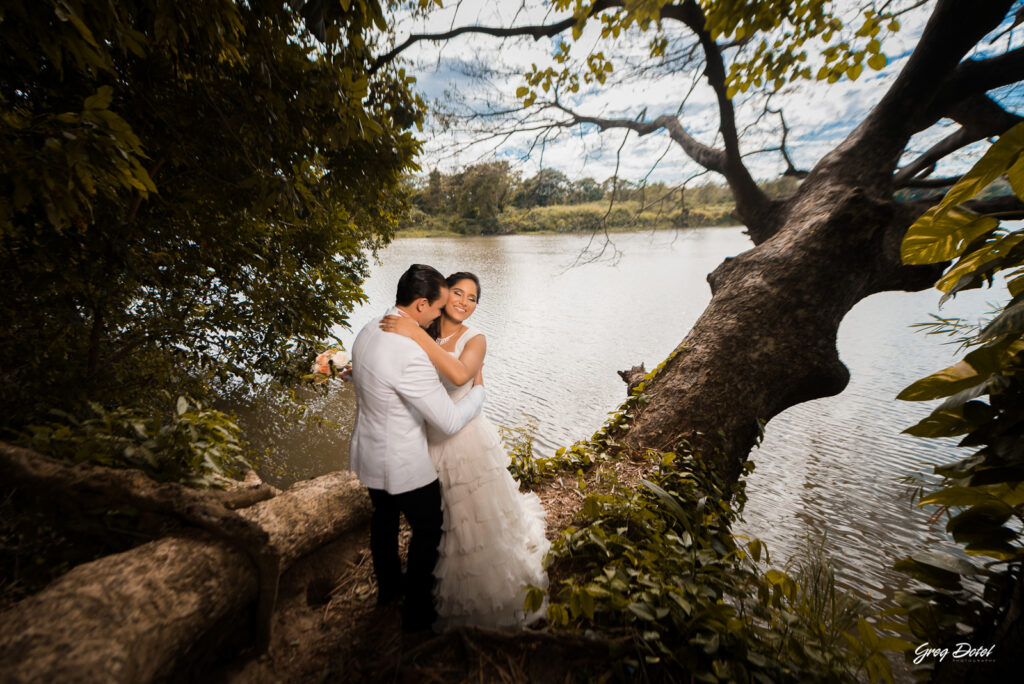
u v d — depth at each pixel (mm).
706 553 2084
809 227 4508
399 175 4230
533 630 1849
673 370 3969
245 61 2977
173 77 2912
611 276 50438
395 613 2037
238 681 1633
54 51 1722
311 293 5387
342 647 1838
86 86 2449
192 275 4199
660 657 1669
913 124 4785
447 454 1902
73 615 1187
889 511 13672
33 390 2783
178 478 1964
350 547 2430
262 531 1650
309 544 2033
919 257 1579
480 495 1880
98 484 1733
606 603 1886
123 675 1106
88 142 1716
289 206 3145
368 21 3062
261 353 5191
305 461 12523
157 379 4629
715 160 6203
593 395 19172
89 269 2822
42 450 1960
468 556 1868
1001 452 1227
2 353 2865
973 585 6941
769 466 16297
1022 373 1273
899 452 17047
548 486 3068
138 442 2096
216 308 4621
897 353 27141
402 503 1787
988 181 1323
